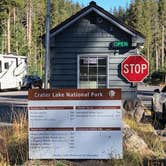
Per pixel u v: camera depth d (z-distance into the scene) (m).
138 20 124.25
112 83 25.66
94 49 25.73
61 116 10.92
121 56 25.59
